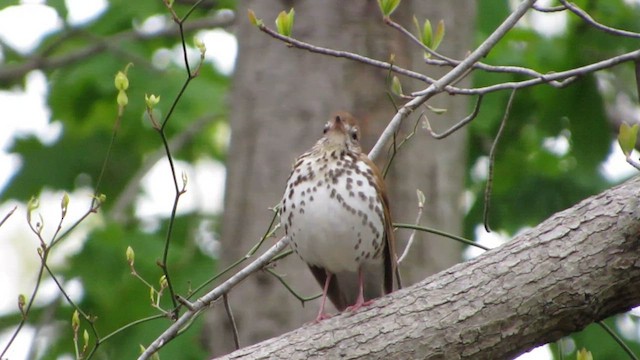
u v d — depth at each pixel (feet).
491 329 27.55
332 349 28.12
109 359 47.62
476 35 49.44
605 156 45.78
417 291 28.45
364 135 38.81
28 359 46.24
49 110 56.65
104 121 56.80
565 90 45.85
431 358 27.71
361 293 33.73
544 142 52.08
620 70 51.47
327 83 39.50
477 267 28.25
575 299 27.40
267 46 40.50
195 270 47.88
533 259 27.76
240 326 39.01
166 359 44.73
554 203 50.83
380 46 39.34
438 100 39.73
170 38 58.44
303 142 39.60
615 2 46.24
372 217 32.81
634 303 27.81
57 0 54.85
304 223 32.68
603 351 45.70
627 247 27.30
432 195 39.17
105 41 55.72
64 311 49.52
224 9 59.52
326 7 39.68
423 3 39.91
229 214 40.27
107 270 47.47
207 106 54.34
